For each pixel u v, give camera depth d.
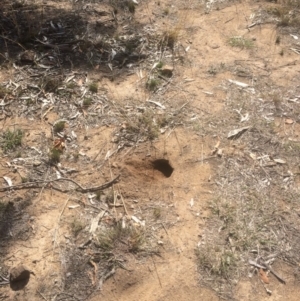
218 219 1.17
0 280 1.05
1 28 1.75
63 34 1.75
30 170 1.28
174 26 1.84
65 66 1.62
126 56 1.68
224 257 1.09
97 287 1.04
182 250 1.11
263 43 1.77
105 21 1.84
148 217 1.18
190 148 1.35
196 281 1.06
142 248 1.11
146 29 1.81
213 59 1.68
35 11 1.86
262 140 1.38
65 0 1.94
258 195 1.23
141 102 1.49
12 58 1.63
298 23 1.86
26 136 1.38
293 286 1.06
